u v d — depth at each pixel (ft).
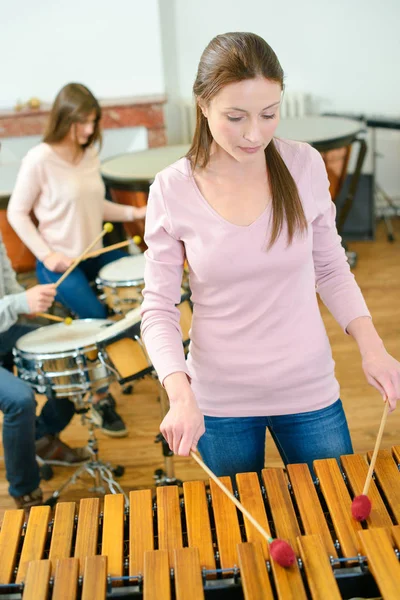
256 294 4.63
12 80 15.35
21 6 14.84
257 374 4.77
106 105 14.94
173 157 13.03
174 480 7.64
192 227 4.60
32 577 3.84
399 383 4.48
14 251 12.49
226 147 4.28
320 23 14.92
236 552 4.09
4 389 7.33
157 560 3.90
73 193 9.77
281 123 13.75
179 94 15.79
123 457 8.66
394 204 16.01
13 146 15.16
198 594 3.73
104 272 9.29
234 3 14.96
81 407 7.62
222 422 4.92
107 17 14.88
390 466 4.52
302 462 5.02
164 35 15.24
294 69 15.29
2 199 12.07
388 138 15.57
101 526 4.54
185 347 7.07
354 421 8.87
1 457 8.84
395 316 11.44
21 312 7.88
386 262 13.69
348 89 15.34
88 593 3.76
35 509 4.48
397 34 14.87
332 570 3.81
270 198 4.55
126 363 6.86
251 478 4.53
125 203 11.86
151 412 9.62
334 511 4.28
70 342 7.41
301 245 4.57
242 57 4.00
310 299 4.78
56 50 15.15
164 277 4.79
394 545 3.92
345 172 12.93
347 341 10.92
